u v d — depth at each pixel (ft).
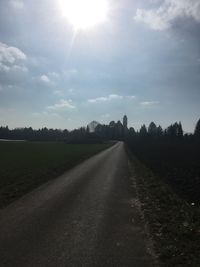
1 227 33.68
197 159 124.06
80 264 24.13
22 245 28.04
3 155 162.09
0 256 25.40
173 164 108.58
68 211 41.73
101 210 42.83
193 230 31.78
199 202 54.03
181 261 24.12
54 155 167.32
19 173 85.15
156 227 34.63
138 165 114.93
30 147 266.77
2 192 55.88
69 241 29.40
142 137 468.75
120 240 30.04
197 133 362.74
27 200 49.26
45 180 73.31
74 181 71.67
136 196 54.49
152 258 25.52
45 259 24.93
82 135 534.78
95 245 28.48
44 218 37.81
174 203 47.78
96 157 158.30
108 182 70.95
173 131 408.26
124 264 24.25
